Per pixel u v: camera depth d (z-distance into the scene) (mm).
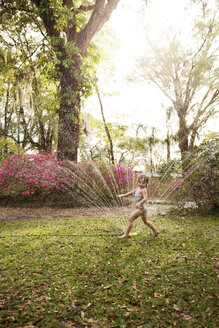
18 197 9008
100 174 9500
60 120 9898
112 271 2965
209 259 3266
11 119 17016
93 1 12328
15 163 9023
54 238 4422
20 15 12133
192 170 6945
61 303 2289
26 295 2432
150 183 11703
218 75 12273
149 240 4230
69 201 8750
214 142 7086
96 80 10297
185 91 13477
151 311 2143
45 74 9922
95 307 2225
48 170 8789
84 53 10648
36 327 1950
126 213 7336
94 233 4781
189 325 1943
